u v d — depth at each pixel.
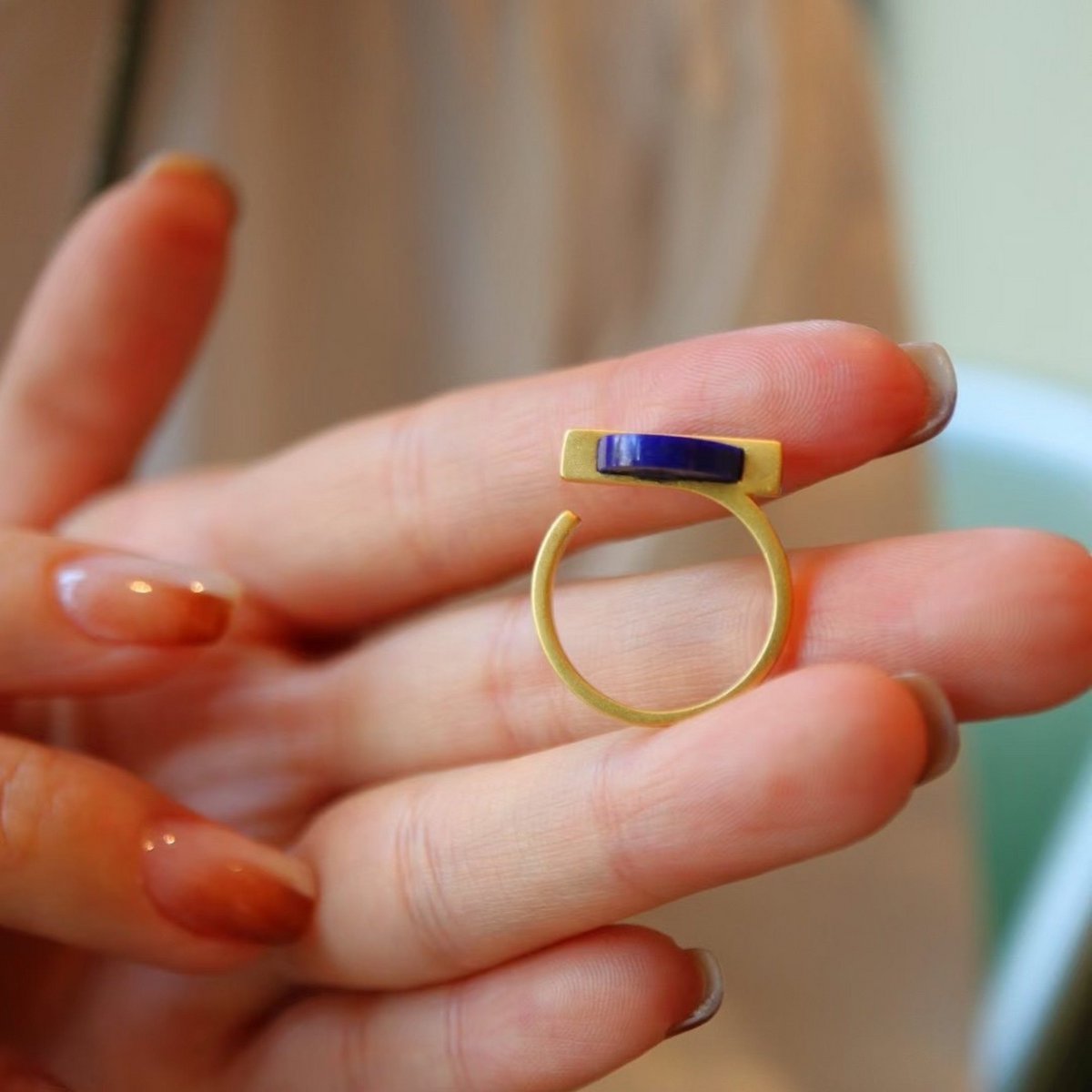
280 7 0.33
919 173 0.53
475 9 0.33
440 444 0.25
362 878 0.24
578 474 0.23
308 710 0.26
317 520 0.26
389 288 0.35
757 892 0.30
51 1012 0.26
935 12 0.51
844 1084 0.30
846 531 0.31
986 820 0.41
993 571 0.23
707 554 0.31
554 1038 0.23
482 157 0.34
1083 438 0.40
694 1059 0.29
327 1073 0.24
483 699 0.25
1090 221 0.47
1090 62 0.45
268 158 0.33
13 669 0.24
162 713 0.26
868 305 0.33
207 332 0.29
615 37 0.34
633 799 0.22
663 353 0.24
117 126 0.32
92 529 0.28
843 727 0.22
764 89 0.32
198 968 0.24
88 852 0.24
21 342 0.28
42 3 0.30
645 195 0.34
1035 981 0.36
